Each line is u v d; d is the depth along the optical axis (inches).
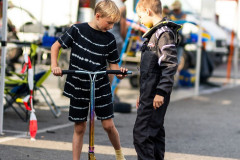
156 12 198.5
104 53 201.9
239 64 932.0
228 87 597.3
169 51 188.1
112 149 260.4
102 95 203.0
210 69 581.3
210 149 271.1
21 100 317.4
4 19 274.5
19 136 279.1
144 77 193.9
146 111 193.8
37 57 438.3
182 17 554.3
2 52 276.4
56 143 268.1
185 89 552.1
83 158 239.1
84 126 206.5
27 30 418.6
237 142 292.2
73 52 200.1
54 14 440.8
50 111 354.9
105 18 195.3
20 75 338.0
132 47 464.4
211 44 588.7
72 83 200.1
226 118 377.1
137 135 195.3
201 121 360.2
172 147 273.0
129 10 464.4
